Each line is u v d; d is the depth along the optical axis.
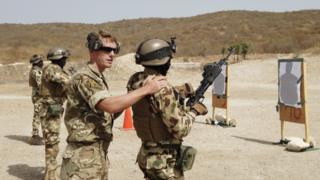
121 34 86.88
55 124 6.59
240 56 41.25
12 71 33.34
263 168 7.59
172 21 96.12
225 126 12.29
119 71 31.80
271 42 61.84
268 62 32.34
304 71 9.02
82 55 62.34
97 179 3.67
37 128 10.12
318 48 50.59
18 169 7.83
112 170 7.58
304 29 70.94
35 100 10.09
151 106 3.59
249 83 27.61
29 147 9.76
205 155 8.62
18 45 69.25
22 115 14.92
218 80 12.66
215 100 12.86
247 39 70.50
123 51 68.19
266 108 15.87
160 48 3.63
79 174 3.63
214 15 94.31
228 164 7.89
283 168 7.57
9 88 25.88
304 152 8.77
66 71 6.58
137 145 9.72
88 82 3.54
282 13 85.88
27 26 91.38
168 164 3.73
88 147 3.65
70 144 3.71
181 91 3.75
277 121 12.98
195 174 7.25
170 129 3.57
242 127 12.09
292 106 9.36
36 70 9.77
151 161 3.71
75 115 3.66
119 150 9.19
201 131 11.49
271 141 10.03
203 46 66.69
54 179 6.61
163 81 3.55
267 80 28.33
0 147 9.72
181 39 75.50
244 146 9.49
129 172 7.45
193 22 91.81
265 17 84.69
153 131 3.68
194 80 29.80
